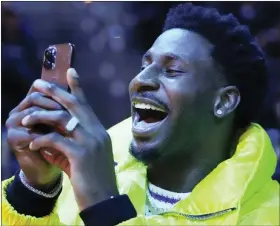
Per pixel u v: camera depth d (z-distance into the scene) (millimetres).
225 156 2652
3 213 2473
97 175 2213
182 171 2592
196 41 2549
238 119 2697
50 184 2457
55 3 6070
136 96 2498
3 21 5754
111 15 6195
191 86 2480
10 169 4848
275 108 5582
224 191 2410
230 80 2602
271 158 2596
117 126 3158
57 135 2205
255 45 2684
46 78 2273
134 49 6188
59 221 2572
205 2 5875
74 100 2215
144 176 2732
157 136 2465
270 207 2461
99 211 2193
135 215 2271
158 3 6047
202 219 2385
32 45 5898
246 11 5945
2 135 5023
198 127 2529
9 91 5699
